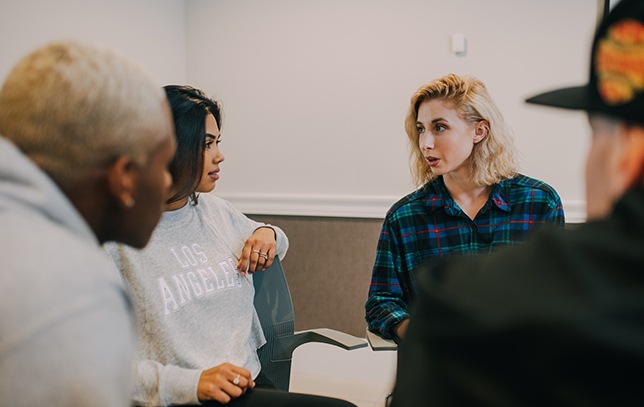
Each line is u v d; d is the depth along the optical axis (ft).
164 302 3.50
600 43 1.06
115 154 1.69
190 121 3.61
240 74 8.63
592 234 1.03
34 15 6.03
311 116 8.27
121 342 1.46
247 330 4.00
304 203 8.27
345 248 8.16
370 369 7.95
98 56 1.66
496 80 7.32
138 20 7.80
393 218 4.53
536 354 0.94
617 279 0.93
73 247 1.50
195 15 8.84
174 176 3.65
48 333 1.30
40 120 1.59
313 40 8.18
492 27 7.29
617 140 1.07
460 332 1.07
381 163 7.97
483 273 1.16
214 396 3.19
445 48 7.52
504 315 1.00
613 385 0.86
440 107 4.10
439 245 4.39
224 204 4.48
